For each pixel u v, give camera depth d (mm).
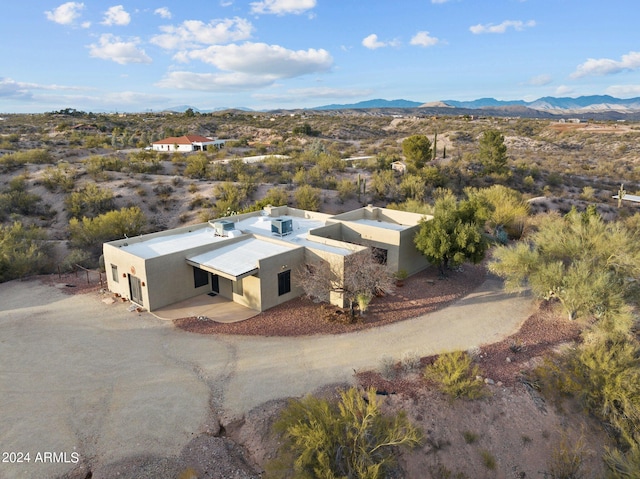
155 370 15977
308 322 19891
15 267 25812
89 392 14641
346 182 51531
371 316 20578
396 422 11727
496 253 23281
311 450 10516
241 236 25500
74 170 51344
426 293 23484
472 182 59656
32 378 15344
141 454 12117
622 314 17750
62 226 40625
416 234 25703
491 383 15469
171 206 45219
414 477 12234
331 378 15562
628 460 12008
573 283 19516
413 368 16062
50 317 20312
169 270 21406
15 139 75438
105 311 21000
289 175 56438
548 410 14648
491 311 21438
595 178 68125
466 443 13383
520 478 12742
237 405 14172
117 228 35375
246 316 20484
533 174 65500
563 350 17531
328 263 21312
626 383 14281
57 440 12469
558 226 24000
